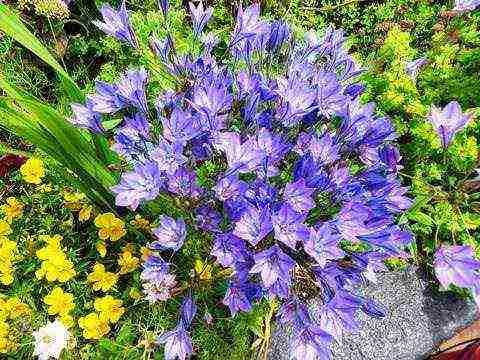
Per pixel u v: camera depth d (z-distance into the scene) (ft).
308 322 0.91
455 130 1.04
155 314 1.15
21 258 1.17
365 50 1.57
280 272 0.87
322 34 1.17
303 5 1.59
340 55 1.07
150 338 1.11
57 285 1.18
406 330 1.22
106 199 1.12
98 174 1.03
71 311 1.17
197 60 1.02
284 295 0.88
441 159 1.30
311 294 1.00
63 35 1.46
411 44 1.55
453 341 1.26
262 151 0.87
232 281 0.98
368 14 1.59
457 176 1.28
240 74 0.96
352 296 0.90
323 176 0.90
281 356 1.17
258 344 1.15
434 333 1.23
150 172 0.88
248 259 0.92
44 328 1.02
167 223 0.92
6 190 1.31
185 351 0.99
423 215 1.20
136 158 0.97
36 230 1.25
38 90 1.43
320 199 0.94
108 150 1.10
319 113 0.95
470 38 1.40
